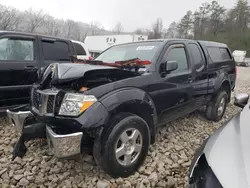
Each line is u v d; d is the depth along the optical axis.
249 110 2.49
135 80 2.76
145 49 3.45
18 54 4.34
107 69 2.52
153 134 3.04
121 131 2.47
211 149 1.86
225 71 4.88
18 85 4.25
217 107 4.64
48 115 2.39
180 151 3.35
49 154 3.03
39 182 2.52
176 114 3.54
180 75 3.44
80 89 2.40
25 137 2.59
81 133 2.27
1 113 4.18
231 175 1.51
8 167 2.75
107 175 2.65
